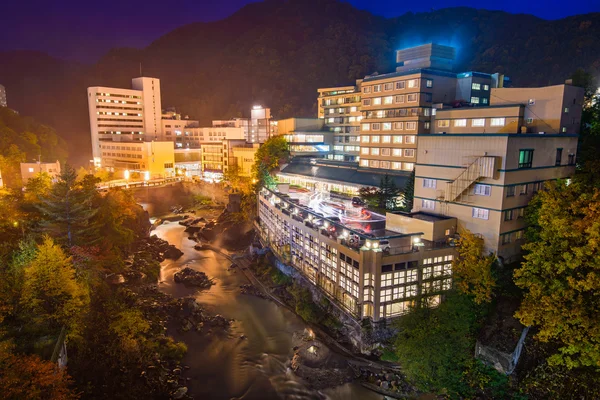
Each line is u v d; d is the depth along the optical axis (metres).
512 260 49.66
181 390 41.41
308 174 98.00
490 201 47.97
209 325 54.94
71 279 45.91
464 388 39.34
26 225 61.75
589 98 65.94
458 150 50.81
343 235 51.53
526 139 47.69
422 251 46.66
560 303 34.31
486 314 43.94
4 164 110.38
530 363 39.66
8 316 39.59
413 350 39.34
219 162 140.38
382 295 45.53
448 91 83.81
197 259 81.62
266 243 78.25
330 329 51.47
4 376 27.59
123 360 42.41
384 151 87.25
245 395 41.53
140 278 67.69
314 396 41.06
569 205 38.09
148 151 139.50
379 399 40.22
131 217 89.38
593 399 35.00
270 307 60.25
